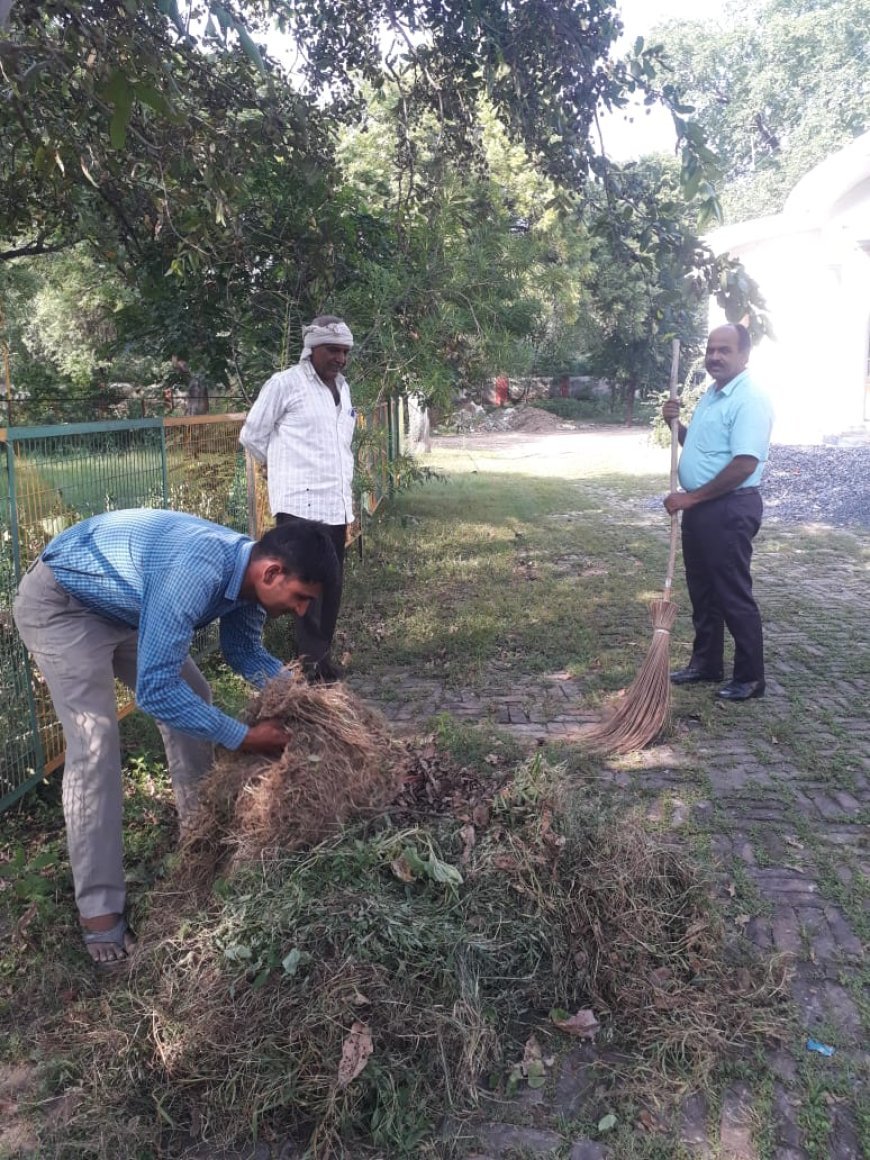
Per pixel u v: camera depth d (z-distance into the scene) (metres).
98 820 2.83
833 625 6.57
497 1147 2.18
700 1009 2.55
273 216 6.96
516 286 7.64
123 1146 2.16
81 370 13.42
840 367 17.73
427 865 2.60
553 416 34.16
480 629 6.40
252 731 2.76
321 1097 2.22
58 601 2.82
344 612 6.94
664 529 10.70
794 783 4.04
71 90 4.25
